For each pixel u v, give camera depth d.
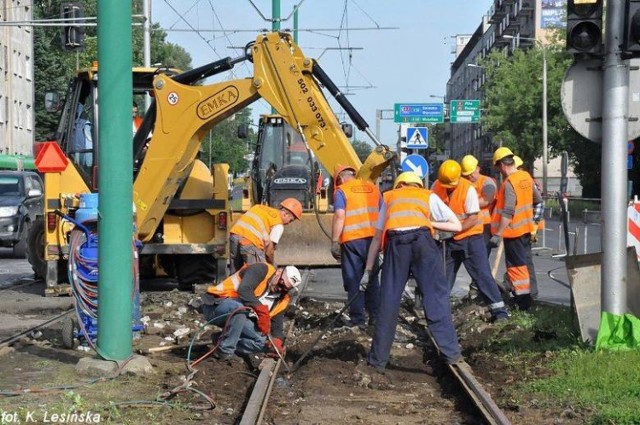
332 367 10.83
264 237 12.30
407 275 10.63
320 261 20.31
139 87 19.14
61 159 15.66
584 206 45.19
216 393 9.48
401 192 10.78
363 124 15.60
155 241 18.66
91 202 11.44
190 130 17.27
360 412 8.87
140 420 8.34
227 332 11.01
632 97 11.22
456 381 9.95
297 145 26.48
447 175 13.27
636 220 16.28
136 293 12.12
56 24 26.17
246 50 16.86
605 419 7.98
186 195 18.66
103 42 10.06
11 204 28.73
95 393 9.30
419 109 40.31
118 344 10.27
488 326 13.33
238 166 88.19
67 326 11.48
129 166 10.19
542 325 12.77
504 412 8.62
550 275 22.38
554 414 8.48
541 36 91.62
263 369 10.26
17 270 24.22
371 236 13.39
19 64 72.69
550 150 69.81
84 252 11.23
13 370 10.35
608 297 10.99
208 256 18.81
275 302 11.47
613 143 11.02
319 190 22.31
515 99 69.25
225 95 17.02
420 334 13.50
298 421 8.45
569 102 11.30
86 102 18.61
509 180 14.27
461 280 21.52
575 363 10.07
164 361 11.08
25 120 75.06
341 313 11.43
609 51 11.02
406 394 9.74
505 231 14.48
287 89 16.42
